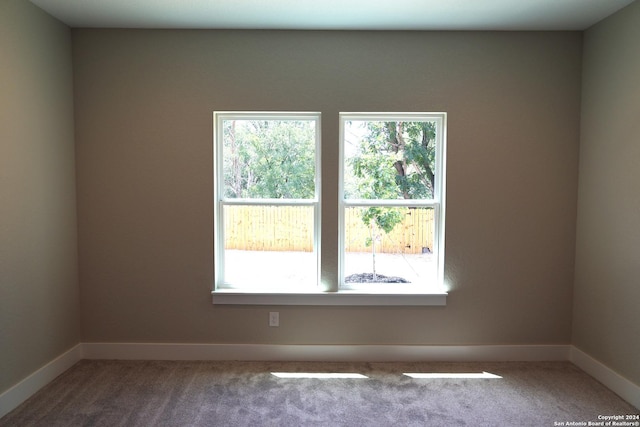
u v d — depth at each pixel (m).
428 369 2.89
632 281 2.44
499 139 2.95
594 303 2.78
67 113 2.86
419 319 3.02
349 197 3.06
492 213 2.98
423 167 3.05
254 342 3.03
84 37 2.90
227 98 2.92
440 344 3.03
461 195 2.97
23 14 2.42
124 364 2.94
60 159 2.78
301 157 3.04
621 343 2.52
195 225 2.98
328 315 3.02
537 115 2.94
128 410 2.33
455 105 2.93
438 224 3.06
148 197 2.97
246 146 3.04
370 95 2.92
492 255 3.00
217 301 2.99
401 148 3.04
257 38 2.90
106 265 2.99
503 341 3.04
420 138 3.04
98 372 2.81
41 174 2.59
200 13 2.63
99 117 2.93
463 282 3.01
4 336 2.29
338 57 2.91
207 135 2.94
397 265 3.08
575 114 2.94
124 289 3.01
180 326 3.02
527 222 2.98
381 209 3.06
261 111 2.93
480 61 2.92
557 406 2.41
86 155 2.95
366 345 3.03
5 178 2.29
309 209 3.05
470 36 2.91
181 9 2.57
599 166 2.73
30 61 2.48
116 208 2.97
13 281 2.36
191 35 2.90
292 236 3.06
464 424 2.23
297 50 2.91
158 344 3.02
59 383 2.65
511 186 2.97
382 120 3.03
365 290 3.07
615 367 2.57
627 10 2.48
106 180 2.96
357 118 3.02
